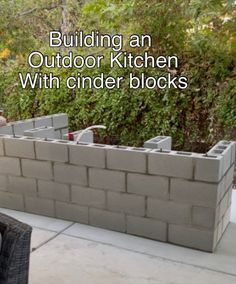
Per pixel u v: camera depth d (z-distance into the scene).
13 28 6.07
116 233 2.59
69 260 2.24
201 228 2.30
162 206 2.40
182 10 4.18
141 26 4.47
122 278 2.04
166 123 4.54
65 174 2.72
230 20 4.21
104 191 2.59
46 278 2.05
